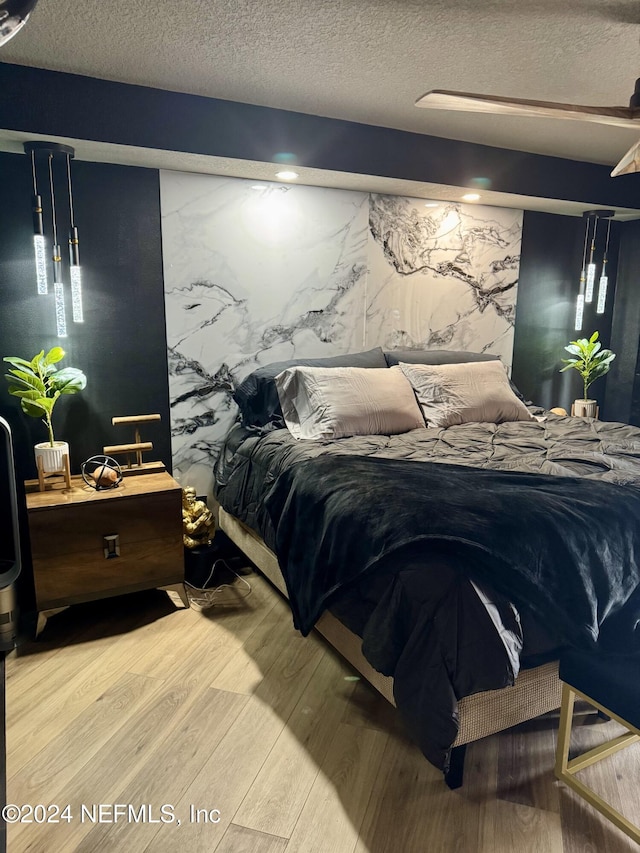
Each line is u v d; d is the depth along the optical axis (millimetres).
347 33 1962
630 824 1540
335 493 2137
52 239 2730
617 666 1578
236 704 2084
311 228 3389
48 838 1548
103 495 2582
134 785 1721
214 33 1973
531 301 4250
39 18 1871
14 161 2604
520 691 1773
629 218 4340
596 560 1768
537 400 4438
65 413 2893
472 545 1661
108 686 2184
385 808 1647
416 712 1639
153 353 3078
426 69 2256
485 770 1799
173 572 2750
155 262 3004
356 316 3631
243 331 3309
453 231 3850
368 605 1866
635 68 2205
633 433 2930
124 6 1791
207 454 3326
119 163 2809
